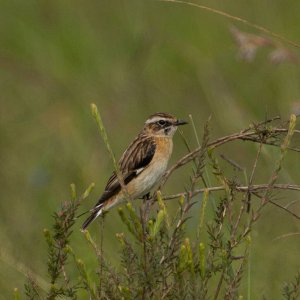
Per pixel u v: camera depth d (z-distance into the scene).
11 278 20.34
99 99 28.05
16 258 21.00
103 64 28.98
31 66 29.83
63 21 30.00
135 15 29.83
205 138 15.08
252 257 20.03
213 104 26.77
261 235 21.61
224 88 27.34
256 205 22.02
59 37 29.69
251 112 27.38
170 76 28.62
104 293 14.86
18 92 29.67
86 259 20.39
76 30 29.69
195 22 29.75
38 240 22.44
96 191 24.55
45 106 28.97
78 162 25.67
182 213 14.74
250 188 15.76
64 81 29.05
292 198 22.06
